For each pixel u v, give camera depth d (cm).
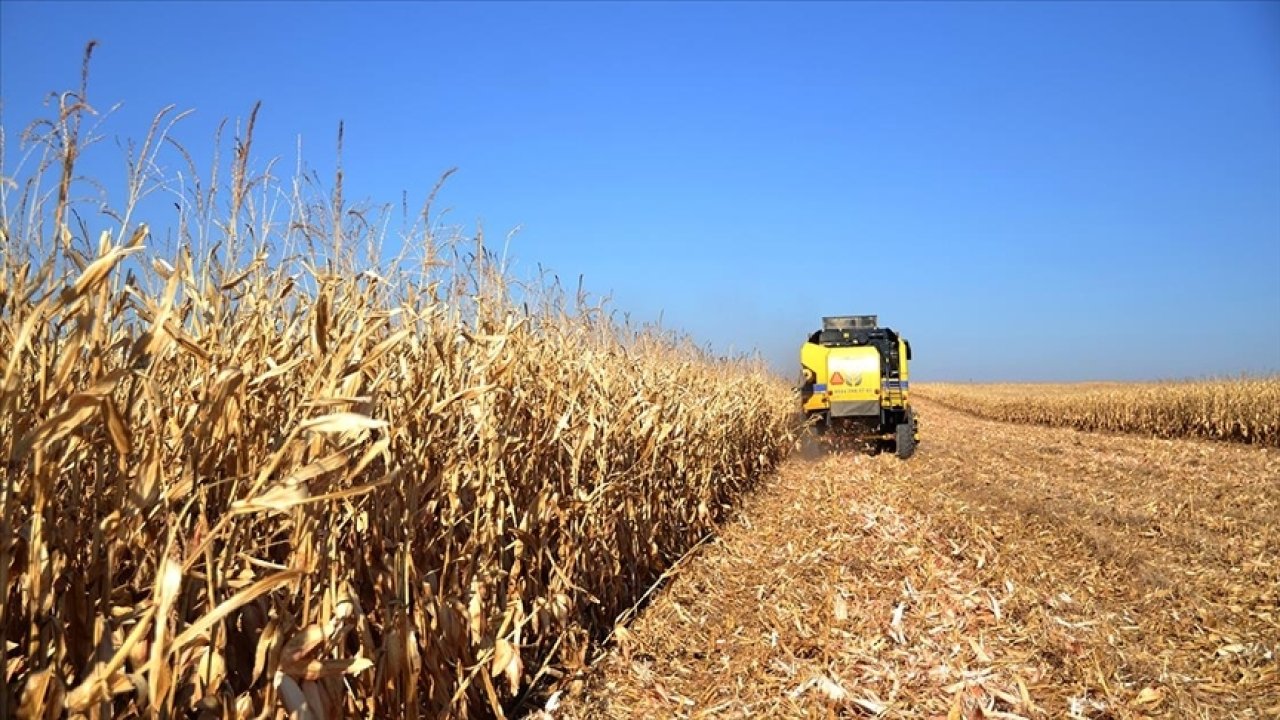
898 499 1312
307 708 319
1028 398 4447
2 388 240
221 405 293
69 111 288
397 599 407
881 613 716
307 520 333
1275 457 2133
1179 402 3059
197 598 319
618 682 591
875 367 2034
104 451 300
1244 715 527
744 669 608
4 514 250
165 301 281
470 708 503
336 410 346
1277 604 763
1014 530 1062
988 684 570
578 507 598
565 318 746
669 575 839
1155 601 767
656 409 797
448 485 475
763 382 1814
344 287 418
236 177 365
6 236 278
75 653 283
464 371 509
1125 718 519
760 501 1409
